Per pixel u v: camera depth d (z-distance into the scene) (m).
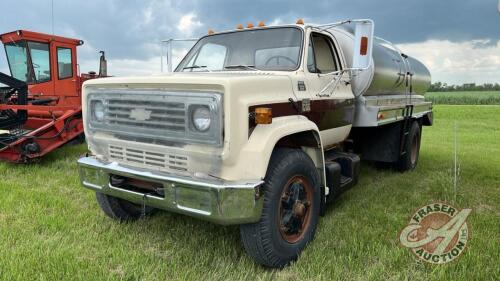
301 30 4.31
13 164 7.16
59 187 5.72
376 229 4.20
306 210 3.76
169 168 3.33
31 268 3.22
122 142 3.56
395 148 6.45
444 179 6.39
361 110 5.23
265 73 3.91
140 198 3.39
